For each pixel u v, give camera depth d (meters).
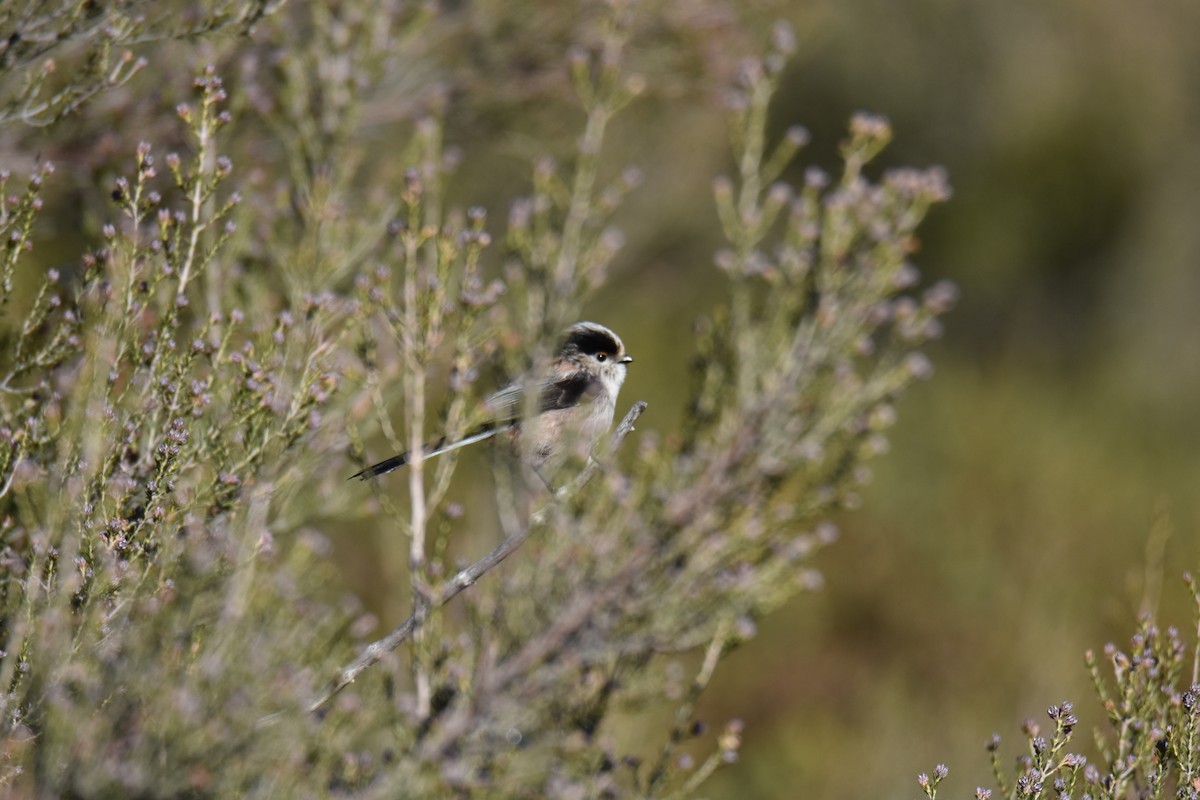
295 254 9.94
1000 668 20.30
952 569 23.48
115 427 7.39
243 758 6.21
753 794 17.88
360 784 6.77
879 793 16.86
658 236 23.64
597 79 15.48
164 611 6.43
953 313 38.62
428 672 7.19
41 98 11.62
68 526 6.93
